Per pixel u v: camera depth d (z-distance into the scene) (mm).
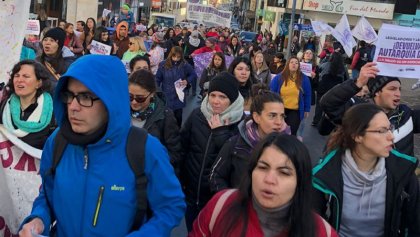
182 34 25188
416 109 4070
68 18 26125
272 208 2293
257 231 2334
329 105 3828
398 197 2994
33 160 3982
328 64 11789
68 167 2471
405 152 3861
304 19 39906
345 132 3033
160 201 2531
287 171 2281
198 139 4152
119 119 2361
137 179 2441
